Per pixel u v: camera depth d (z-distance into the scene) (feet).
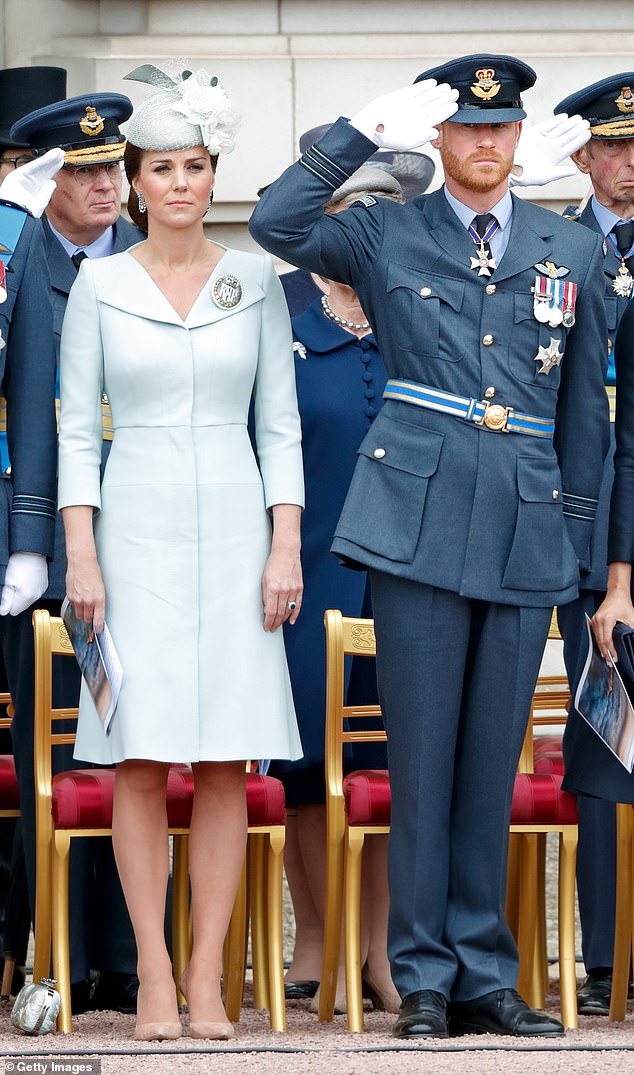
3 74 76.38
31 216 57.93
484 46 85.05
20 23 85.35
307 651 65.92
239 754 54.54
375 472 55.88
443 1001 55.62
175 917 63.87
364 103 84.94
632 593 59.00
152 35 85.20
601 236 57.26
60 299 64.59
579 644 61.93
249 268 56.65
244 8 85.25
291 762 65.87
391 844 56.70
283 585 55.26
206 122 55.42
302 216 54.85
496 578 55.26
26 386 57.26
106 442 62.75
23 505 56.90
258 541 55.77
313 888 66.69
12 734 63.21
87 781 59.26
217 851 55.67
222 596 55.21
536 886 64.69
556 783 60.75
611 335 63.72
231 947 61.36
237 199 84.94
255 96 84.84
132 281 55.98
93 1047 53.11
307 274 74.79
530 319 55.62
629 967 61.21
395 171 70.03
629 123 64.13
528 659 56.03
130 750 54.13
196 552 55.11
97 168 65.05
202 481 55.36
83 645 55.21
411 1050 52.70
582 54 84.94
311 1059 50.88
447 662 55.77
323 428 66.08
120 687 54.19
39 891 59.31
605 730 57.11
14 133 65.72
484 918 56.59
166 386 55.42
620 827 60.18
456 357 55.36
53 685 62.23
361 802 59.88
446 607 55.52
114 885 62.80
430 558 55.16
